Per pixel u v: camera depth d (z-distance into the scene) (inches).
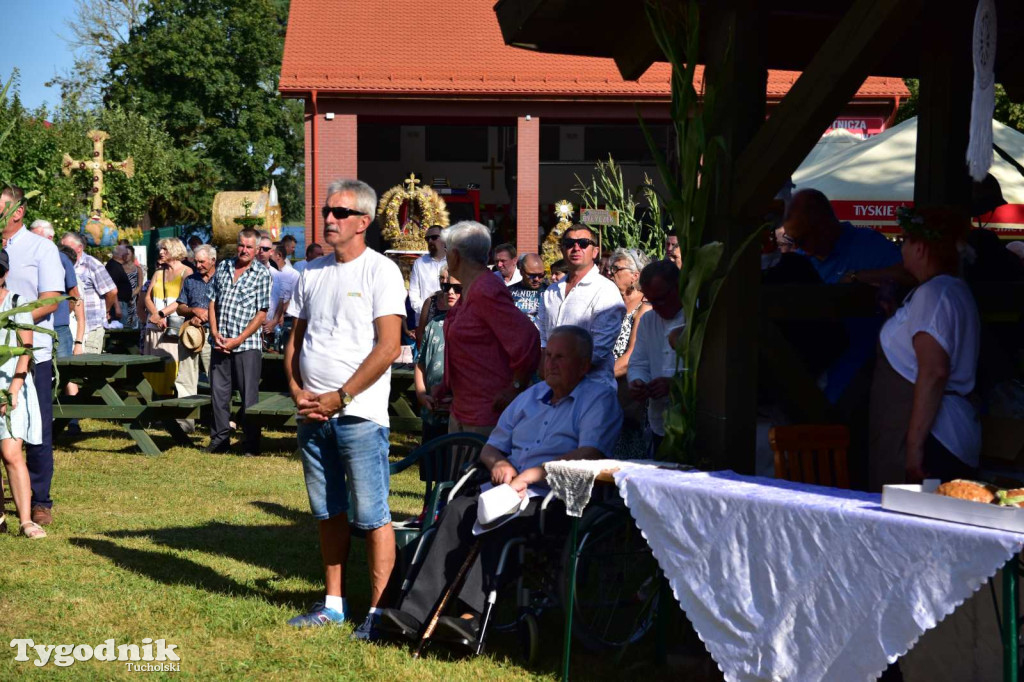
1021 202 339.3
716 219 171.0
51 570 221.5
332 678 165.8
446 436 204.2
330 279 185.5
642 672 172.2
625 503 156.1
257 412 370.9
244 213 972.6
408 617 174.9
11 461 247.9
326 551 193.2
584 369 189.3
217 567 228.8
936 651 155.8
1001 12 207.2
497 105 862.5
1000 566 116.5
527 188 868.0
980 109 133.9
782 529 136.7
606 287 243.9
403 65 877.2
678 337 185.0
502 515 172.9
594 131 1063.6
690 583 146.8
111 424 443.5
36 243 253.6
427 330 266.5
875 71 249.4
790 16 221.1
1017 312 206.7
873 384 169.9
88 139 1263.5
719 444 170.7
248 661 172.1
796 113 153.1
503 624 193.0
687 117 175.9
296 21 912.3
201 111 1673.2
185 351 405.4
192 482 325.1
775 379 182.2
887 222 362.9
